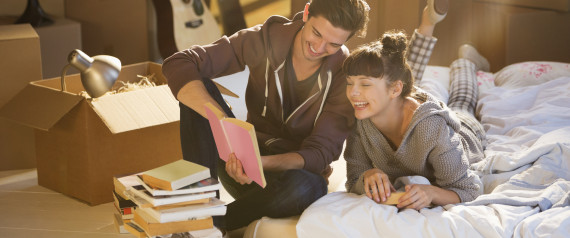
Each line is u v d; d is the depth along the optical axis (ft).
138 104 8.20
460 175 6.60
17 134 9.53
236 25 14.96
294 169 6.75
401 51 6.57
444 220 6.03
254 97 7.57
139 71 10.00
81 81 8.66
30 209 8.22
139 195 6.09
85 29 14.01
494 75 11.71
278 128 7.58
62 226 7.73
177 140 8.82
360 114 6.61
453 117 6.72
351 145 7.27
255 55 7.16
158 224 5.93
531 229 6.02
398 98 6.75
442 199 6.52
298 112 7.29
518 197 6.64
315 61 6.98
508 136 9.01
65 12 13.82
